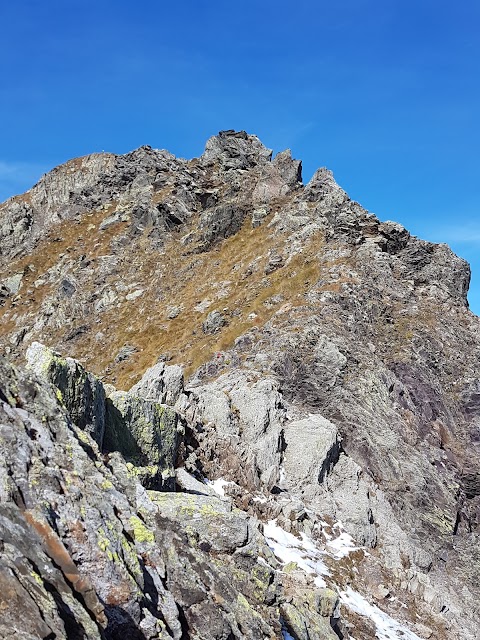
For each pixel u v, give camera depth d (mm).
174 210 92812
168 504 15789
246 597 14250
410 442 35281
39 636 7137
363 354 39969
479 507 34531
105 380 59844
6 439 10602
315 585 20422
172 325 64625
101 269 90875
